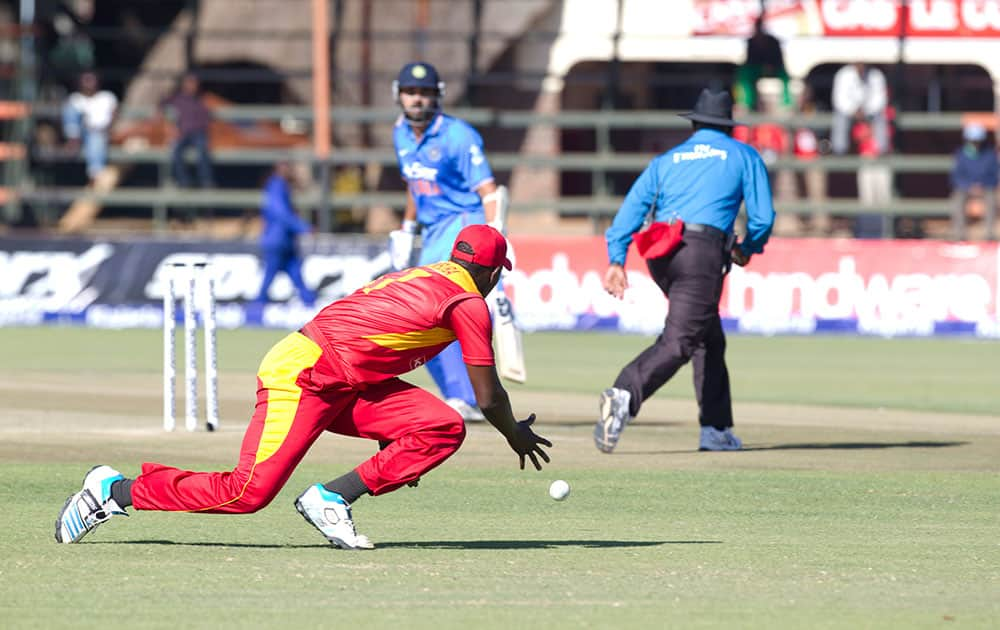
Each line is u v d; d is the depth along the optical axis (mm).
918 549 27594
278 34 106438
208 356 44156
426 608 22156
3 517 30172
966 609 22453
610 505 32656
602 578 24562
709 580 24516
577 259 93312
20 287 95062
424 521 30391
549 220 114312
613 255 41406
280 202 92375
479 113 107250
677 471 37812
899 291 91000
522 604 22516
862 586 24125
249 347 80562
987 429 48281
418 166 45781
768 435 46188
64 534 26828
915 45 109812
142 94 117875
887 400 58062
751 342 87312
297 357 25344
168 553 26391
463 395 47656
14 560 25609
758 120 105438
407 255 46750
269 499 25531
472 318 25203
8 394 55750
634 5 110938
